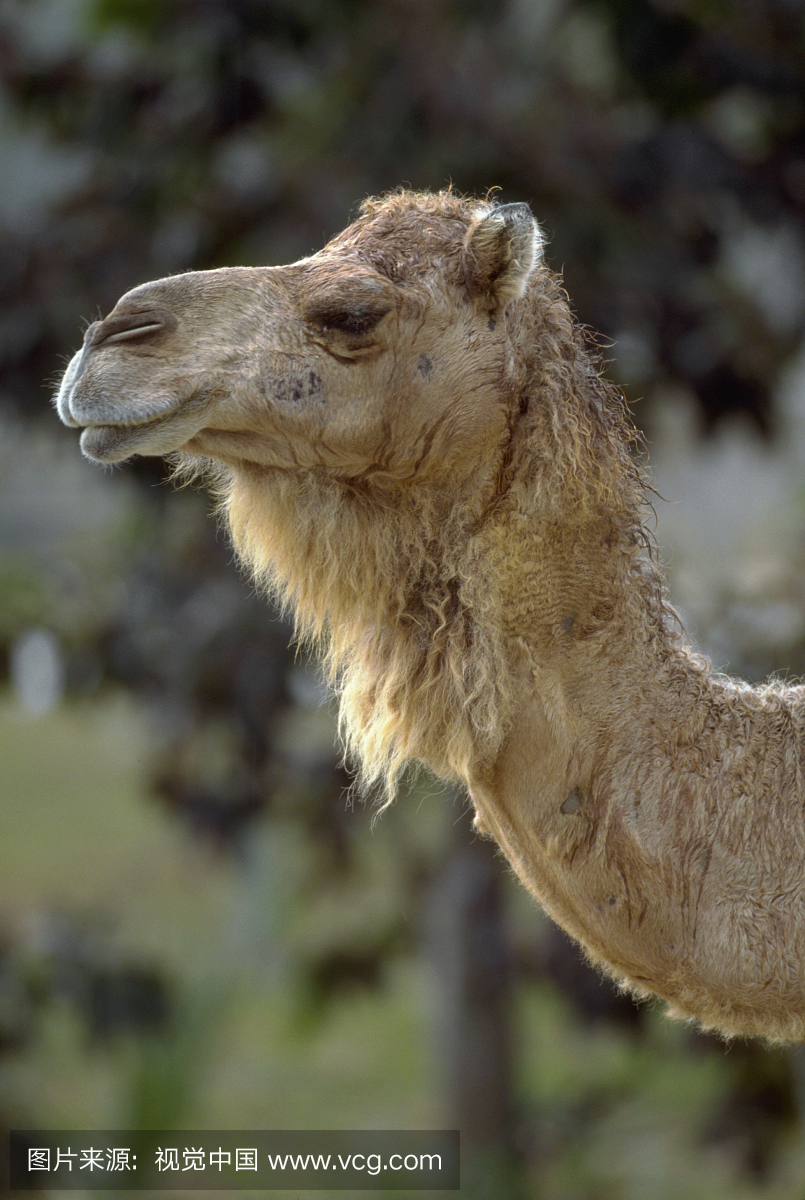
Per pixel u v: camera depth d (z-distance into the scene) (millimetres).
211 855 38750
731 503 47625
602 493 12344
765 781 12031
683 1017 13086
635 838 11961
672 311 30922
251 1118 40656
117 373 11789
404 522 12516
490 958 36031
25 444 35719
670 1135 38062
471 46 33344
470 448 12352
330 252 12734
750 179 32031
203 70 31891
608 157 31625
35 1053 35406
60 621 34375
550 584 12258
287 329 12234
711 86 31750
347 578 12648
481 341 12375
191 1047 33344
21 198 43125
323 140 32219
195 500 32781
